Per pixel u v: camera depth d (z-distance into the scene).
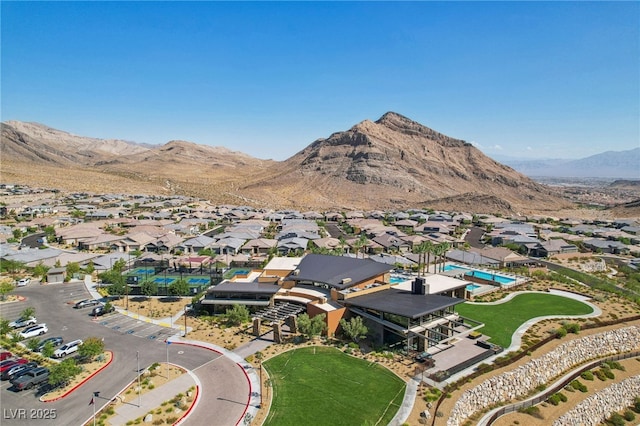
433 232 179.38
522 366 55.81
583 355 64.62
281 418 43.69
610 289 93.94
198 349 60.72
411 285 75.25
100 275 92.81
